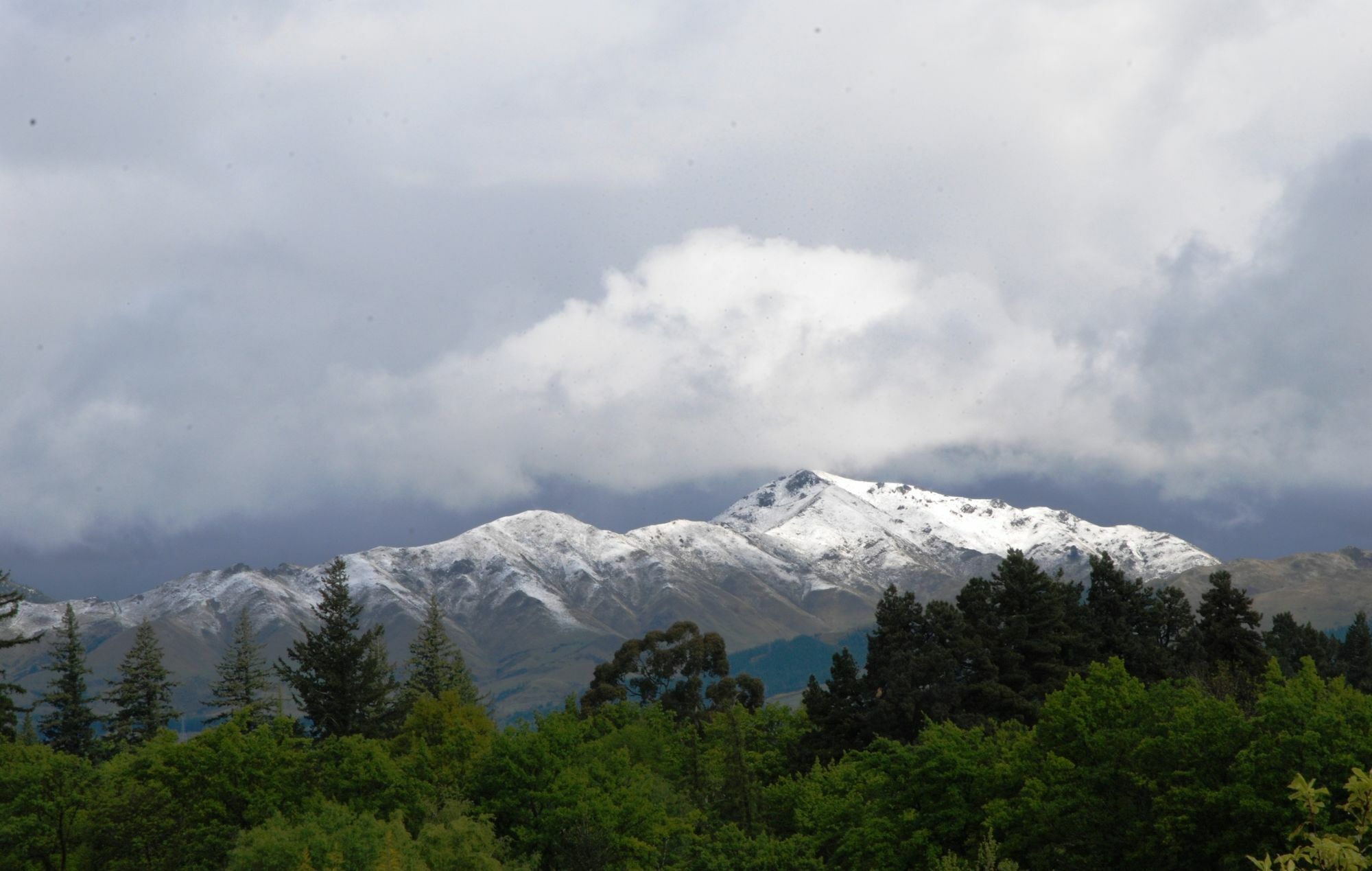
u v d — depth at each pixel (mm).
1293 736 51781
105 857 60781
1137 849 55406
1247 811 51281
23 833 58875
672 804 86500
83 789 64625
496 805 71875
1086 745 61375
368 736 100375
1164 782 56031
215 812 66875
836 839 72688
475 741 81812
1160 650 102750
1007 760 66750
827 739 99000
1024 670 101125
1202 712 57594
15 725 96188
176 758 69688
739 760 85812
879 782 70312
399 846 57500
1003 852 61031
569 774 72938
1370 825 20234
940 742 68375
